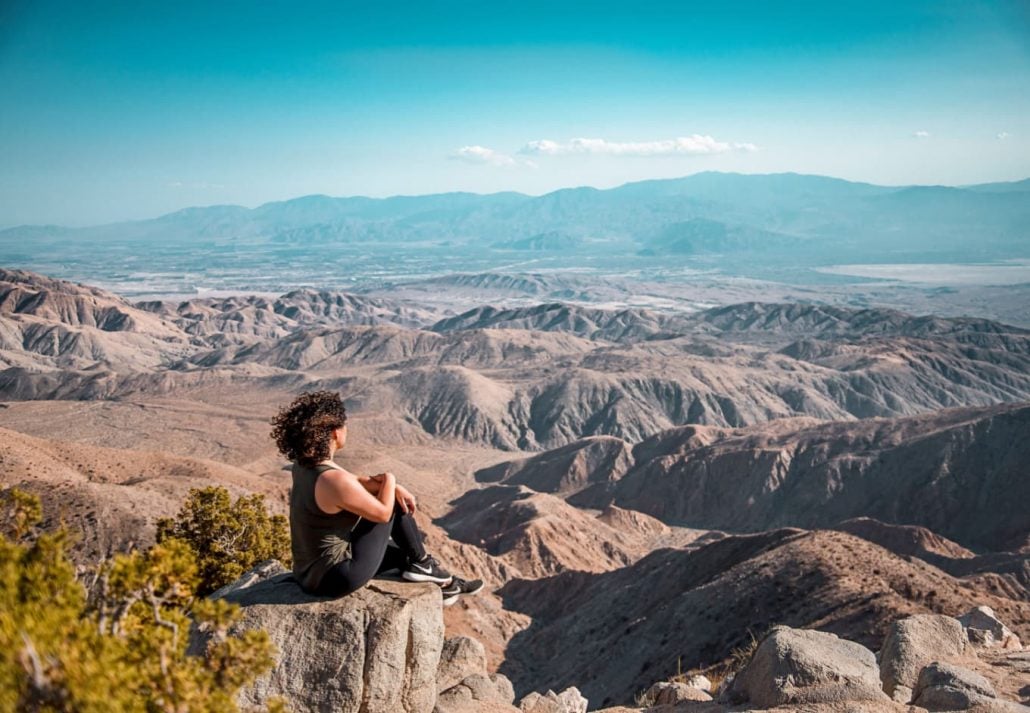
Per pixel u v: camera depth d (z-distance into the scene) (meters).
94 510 52.56
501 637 70.25
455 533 121.56
